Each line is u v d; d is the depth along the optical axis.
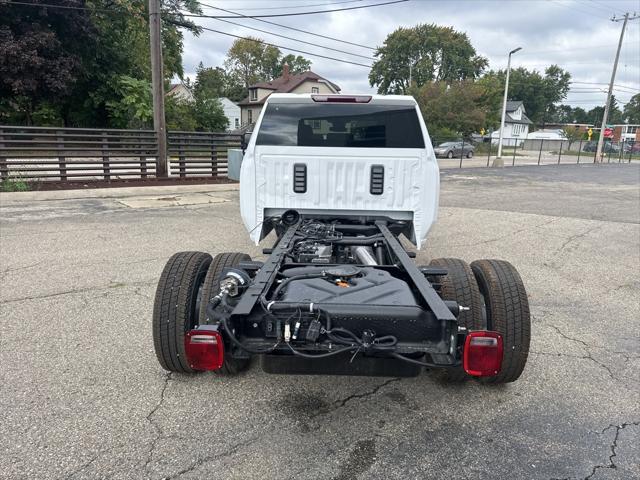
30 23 22.20
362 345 2.57
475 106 51.16
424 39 72.69
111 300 4.89
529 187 16.97
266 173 5.17
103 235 7.73
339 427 2.96
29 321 4.34
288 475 2.55
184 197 12.24
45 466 2.56
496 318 3.09
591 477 2.57
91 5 24.61
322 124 5.14
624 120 118.94
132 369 3.56
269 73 91.44
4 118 24.91
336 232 4.52
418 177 5.13
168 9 31.03
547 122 109.44
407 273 3.24
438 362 2.63
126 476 2.51
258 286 2.87
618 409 3.20
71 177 13.89
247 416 3.05
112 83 25.50
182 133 14.83
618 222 10.17
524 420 3.06
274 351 2.74
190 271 3.36
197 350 2.56
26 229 8.06
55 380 3.38
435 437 2.88
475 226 9.27
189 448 2.74
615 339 4.29
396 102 5.07
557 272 6.38
